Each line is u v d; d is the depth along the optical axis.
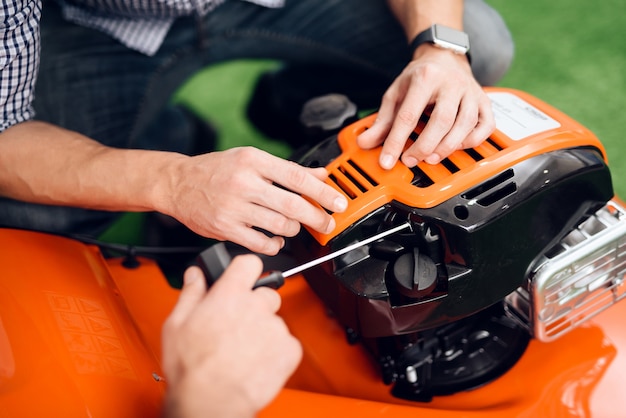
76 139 0.99
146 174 0.89
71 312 0.82
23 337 0.77
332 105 0.99
